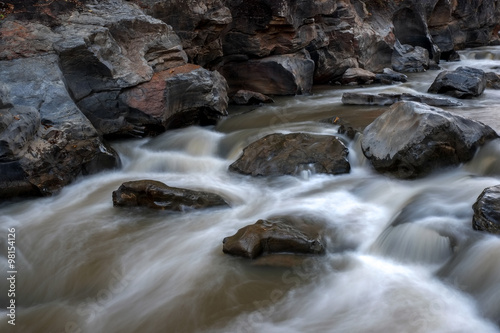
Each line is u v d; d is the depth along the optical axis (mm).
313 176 7066
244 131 9039
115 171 7727
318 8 13039
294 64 12484
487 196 4980
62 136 7059
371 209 6012
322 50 14039
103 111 8398
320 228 5562
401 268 4836
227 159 8172
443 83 11531
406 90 12961
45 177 6746
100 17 8781
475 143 6574
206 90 9391
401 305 4238
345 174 7098
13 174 6484
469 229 4926
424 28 17281
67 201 6680
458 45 21031
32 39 7855
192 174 7770
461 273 4520
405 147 6375
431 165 6418
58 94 7430
